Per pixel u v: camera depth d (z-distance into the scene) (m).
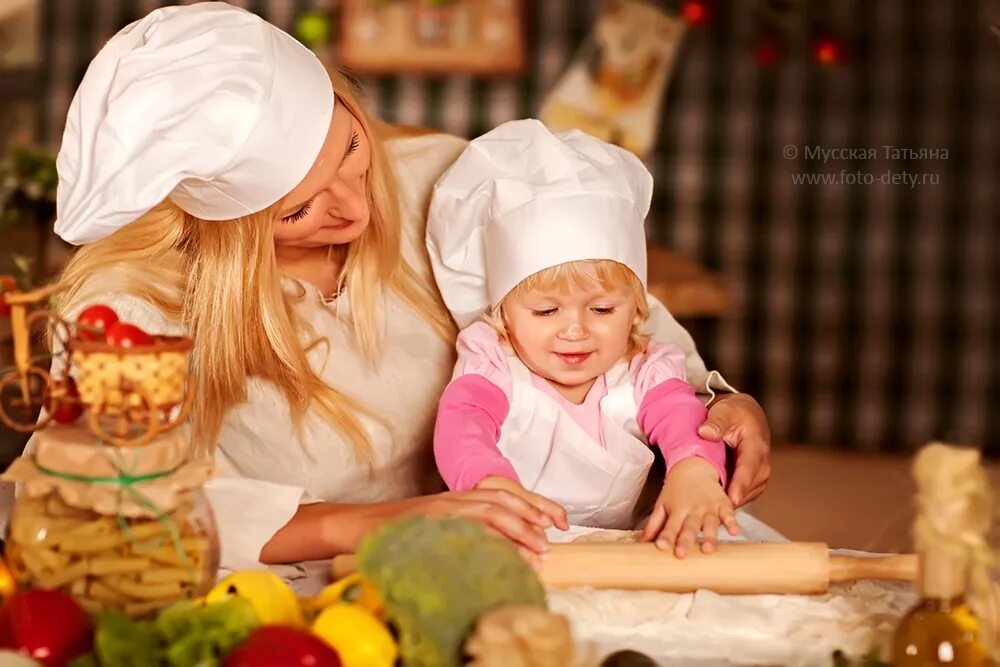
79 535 0.81
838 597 0.93
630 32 3.69
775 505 3.02
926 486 0.78
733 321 3.78
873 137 3.70
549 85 3.73
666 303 2.46
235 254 1.16
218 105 1.05
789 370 3.78
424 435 1.32
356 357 1.28
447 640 0.73
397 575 0.74
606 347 1.21
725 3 3.67
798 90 3.69
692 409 1.23
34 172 2.50
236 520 1.06
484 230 1.25
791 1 3.63
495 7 3.69
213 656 0.76
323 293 1.31
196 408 1.19
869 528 2.85
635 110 3.72
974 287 3.71
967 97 3.65
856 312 3.75
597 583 0.94
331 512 1.07
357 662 0.77
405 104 3.76
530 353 1.22
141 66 1.04
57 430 0.83
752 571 0.92
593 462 1.24
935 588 0.78
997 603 0.78
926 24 3.64
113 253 1.21
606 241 1.18
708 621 0.89
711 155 3.73
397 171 1.40
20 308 0.81
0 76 3.78
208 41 1.05
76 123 1.05
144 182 1.03
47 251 2.55
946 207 3.70
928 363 3.74
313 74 1.11
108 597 0.82
